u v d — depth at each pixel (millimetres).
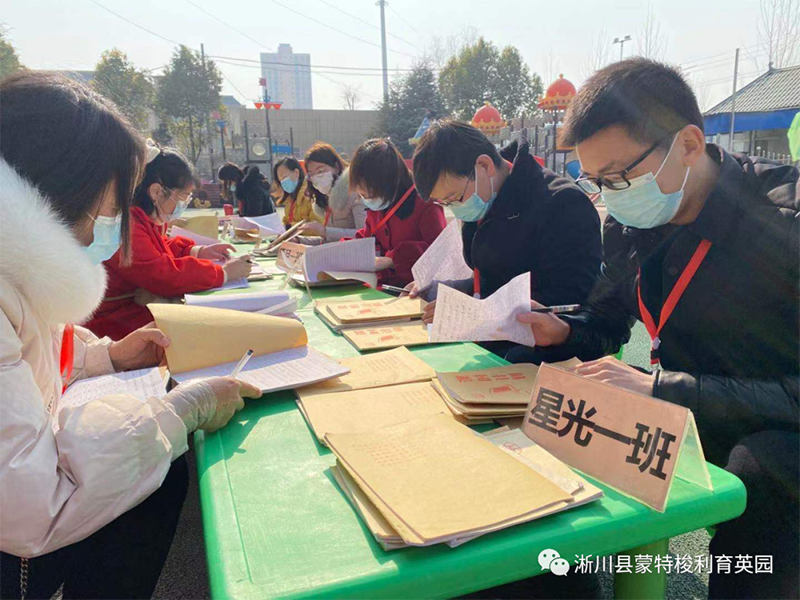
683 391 1123
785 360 1266
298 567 708
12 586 1103
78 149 1021
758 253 1232
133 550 1313
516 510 773
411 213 3016
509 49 38344
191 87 33656
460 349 1705
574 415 981
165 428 1006
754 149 19062
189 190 2996
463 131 2055
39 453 878
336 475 931
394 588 684
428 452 938
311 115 37219
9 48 18859
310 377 1331
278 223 5289
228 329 1494
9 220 956
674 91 1282
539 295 2035
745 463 1098
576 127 1351
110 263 2625
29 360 1062
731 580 1102
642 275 1551
